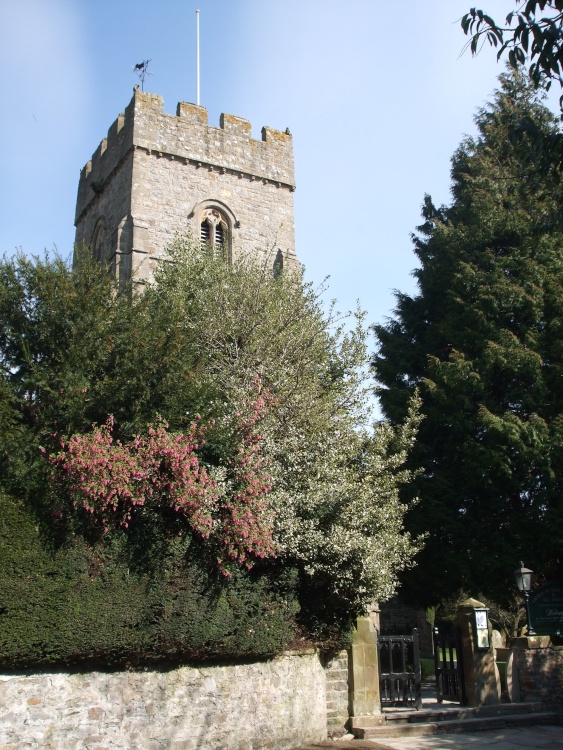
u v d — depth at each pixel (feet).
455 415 67.97
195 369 47.42
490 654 56.13
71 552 34.63
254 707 41.81
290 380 54.75
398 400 75.51
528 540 63.05
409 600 72.33
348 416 56.75
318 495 46.83
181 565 38.55
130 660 35.96
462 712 52.80
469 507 67.67
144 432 40.29
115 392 40.47
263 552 40.19
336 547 45.68
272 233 100.17
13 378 40.65
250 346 57.36
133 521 37.73
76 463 35.04
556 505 62.23
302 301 64.64
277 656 44.93
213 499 38.93
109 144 101.50
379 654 54.39
